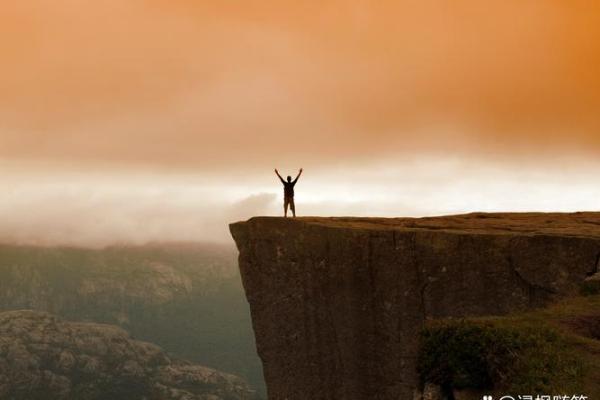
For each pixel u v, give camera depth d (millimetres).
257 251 43000
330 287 41188
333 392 40656
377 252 40125
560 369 14195
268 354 42500
